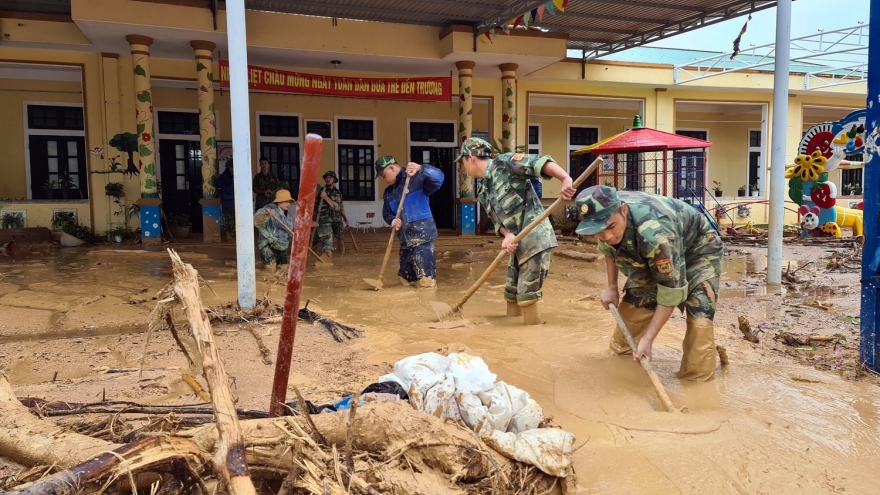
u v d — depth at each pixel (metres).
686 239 3.83
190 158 16.14
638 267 3.82
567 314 6.01
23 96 14.51
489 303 6.64
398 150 17.83
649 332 3.56
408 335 5.07
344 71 15.36
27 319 5.59
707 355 3.90
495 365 4.24
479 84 16.66
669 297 3.50
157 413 2.83
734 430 3.16
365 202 17.48
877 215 4.09
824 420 3.30
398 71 15.52
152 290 7.23
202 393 3.07
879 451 2.94
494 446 2.48
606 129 20.78
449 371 2.83
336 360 4.25
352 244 13.33
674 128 18.77
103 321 5.51
